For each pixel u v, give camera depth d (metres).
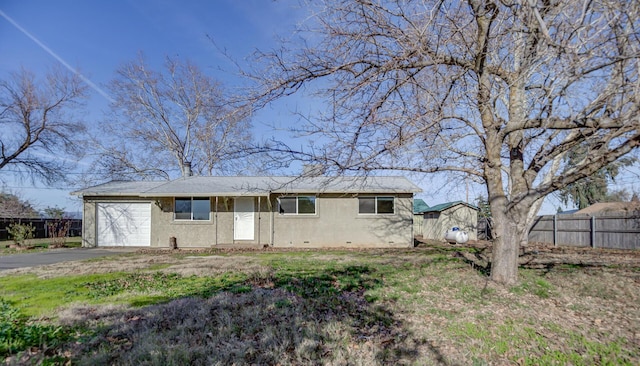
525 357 3.40
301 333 3.88
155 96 23.12
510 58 5.99
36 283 6.87
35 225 21.42
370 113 5.35
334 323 4.22
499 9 4.49
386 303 5.16
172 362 3.08
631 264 9.08
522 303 5.12
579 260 9.98
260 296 5.38
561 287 6.13
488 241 19.12
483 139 6.49
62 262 10.30
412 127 5.32
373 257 11.06
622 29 3.34
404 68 5.20
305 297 5.49
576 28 3.15
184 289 6.17
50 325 4.00
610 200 24.44
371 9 5.12
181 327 3.96
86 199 15.95
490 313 4.66
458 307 4.95
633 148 4.52
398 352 3.47
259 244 14.91
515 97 5.69
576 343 3.72
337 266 8.87
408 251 13.23
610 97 4.03
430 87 5.25
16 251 14.12
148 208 16.06
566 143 5.50
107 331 3.89
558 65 3.62
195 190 14.98
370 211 15.30
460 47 5.51
